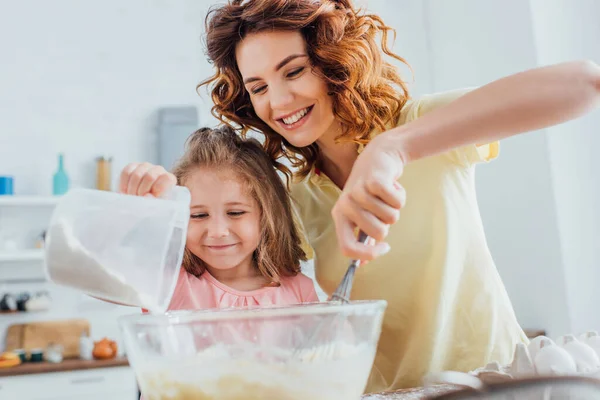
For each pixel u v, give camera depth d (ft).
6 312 10.49
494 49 9.66
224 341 1.70
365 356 1.80
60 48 11.55
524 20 8.98
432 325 3.22
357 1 10.40
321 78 3.07
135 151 11.61
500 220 9.23
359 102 3.14
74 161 11.35
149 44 11.93
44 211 11.15
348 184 2.11
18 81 11.30
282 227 3.59
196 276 3.57
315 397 1.68
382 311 1.89
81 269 1.99
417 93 11.33
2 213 10.94
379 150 2.15
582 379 1.54
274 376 1.67
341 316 1.73
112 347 10.12
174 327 1.71
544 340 2.19
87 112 11.51
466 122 2.23
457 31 10.61
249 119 3.63
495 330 3.29
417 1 11.58
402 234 3.31
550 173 8.39
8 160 11.11
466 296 3.29
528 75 2.27
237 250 3.41
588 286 8.34
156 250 2.06
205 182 3.38
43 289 10.94
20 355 9.70
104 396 9.36
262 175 3.53
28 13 11.48
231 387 1.66
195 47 12.11
